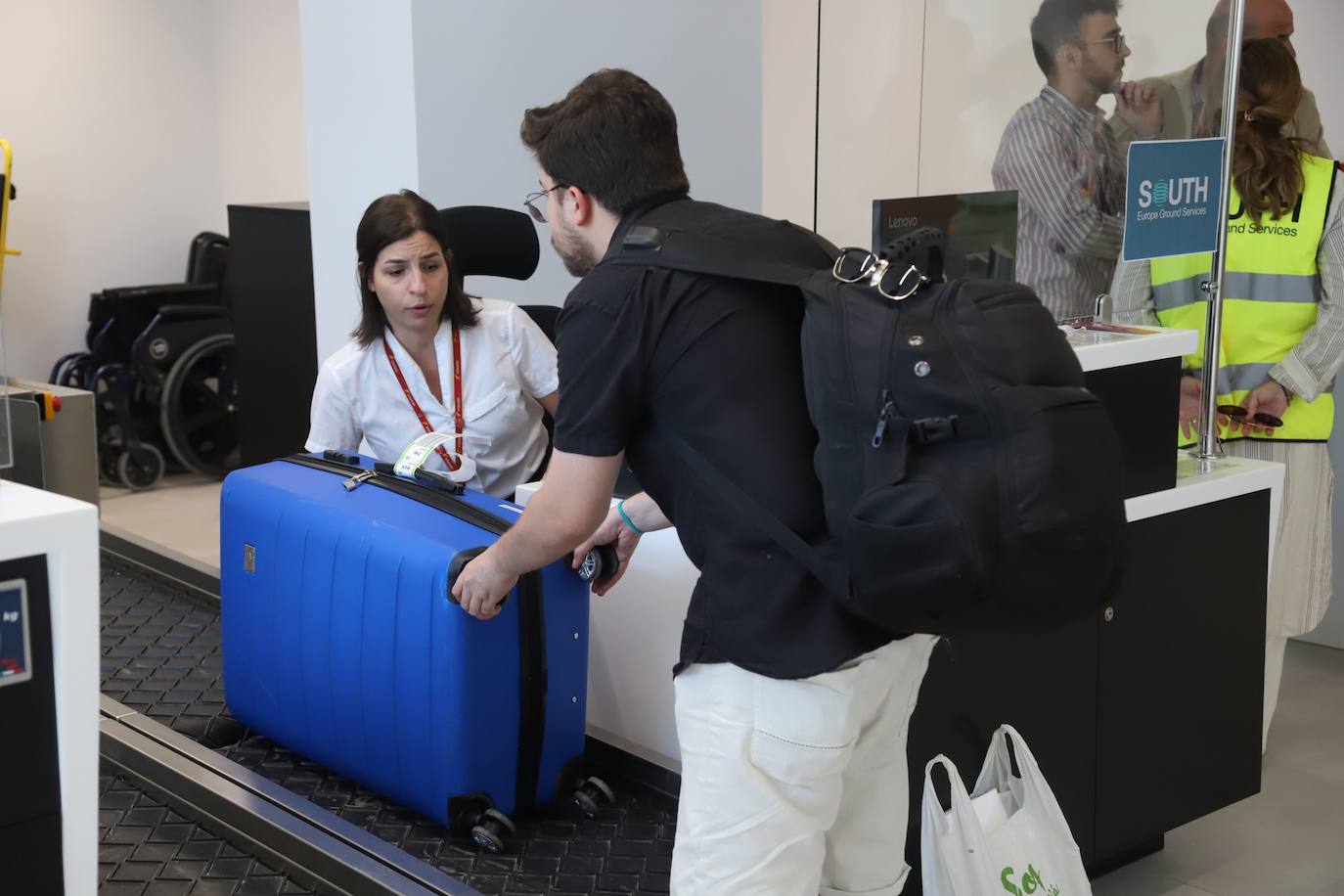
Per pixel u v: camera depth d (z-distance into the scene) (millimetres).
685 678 1601
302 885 1896
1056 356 1408
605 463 1552
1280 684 4039
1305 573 3387
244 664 2504
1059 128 3277
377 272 2572
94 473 4625
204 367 6418
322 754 2371
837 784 1582
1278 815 3158
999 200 2672
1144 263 3273
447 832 2189
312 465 2547
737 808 1543
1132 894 2764
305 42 3670
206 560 5125
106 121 6652
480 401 2701
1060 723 2535
